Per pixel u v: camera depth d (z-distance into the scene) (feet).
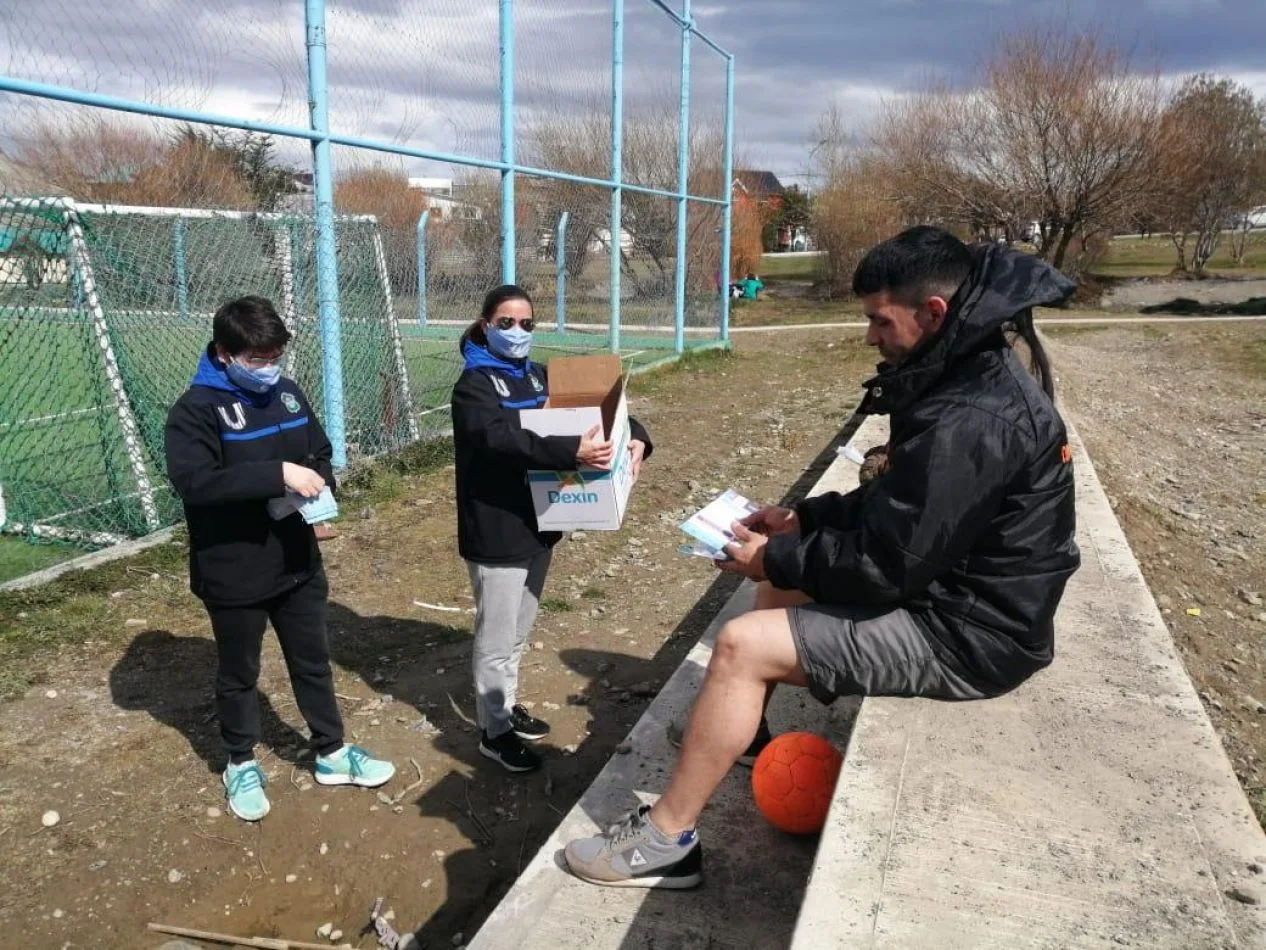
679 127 44.37
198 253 22.06
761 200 101.04
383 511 21.89
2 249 20.22
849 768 8.26
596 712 13.75
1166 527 22.52
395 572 18.53
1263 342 57.62
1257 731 13.73
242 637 10.75
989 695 8.30
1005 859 7.20
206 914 10.19
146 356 21.34
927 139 88.33
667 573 19.02
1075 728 8.94
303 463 10.94
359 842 11.09
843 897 6.82
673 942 8.71
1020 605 7.88
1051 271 7.43
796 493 25.04
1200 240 114.21
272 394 10.71
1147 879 7.00
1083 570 13.57
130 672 14.34
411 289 43.91
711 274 54.65
